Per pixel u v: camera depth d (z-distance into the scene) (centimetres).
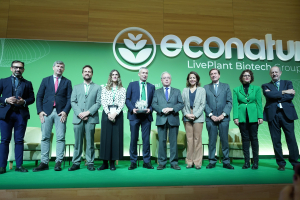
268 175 282
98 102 337
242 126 345
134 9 521
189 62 515
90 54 499
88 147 327
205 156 498
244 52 527
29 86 327
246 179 258
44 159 319
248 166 337
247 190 232
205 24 534
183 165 371
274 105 334
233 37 534
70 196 216
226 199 229
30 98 322
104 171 309
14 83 315
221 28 537
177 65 512
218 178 263
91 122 328
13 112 305
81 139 328
